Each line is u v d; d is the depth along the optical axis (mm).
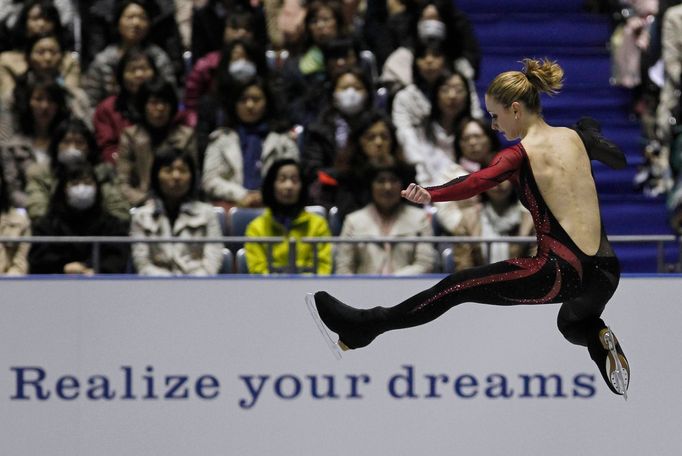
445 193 11812
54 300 16656
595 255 12133
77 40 24922
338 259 17719
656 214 24062
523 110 12453
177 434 16734
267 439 16797
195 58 24344
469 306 16828
